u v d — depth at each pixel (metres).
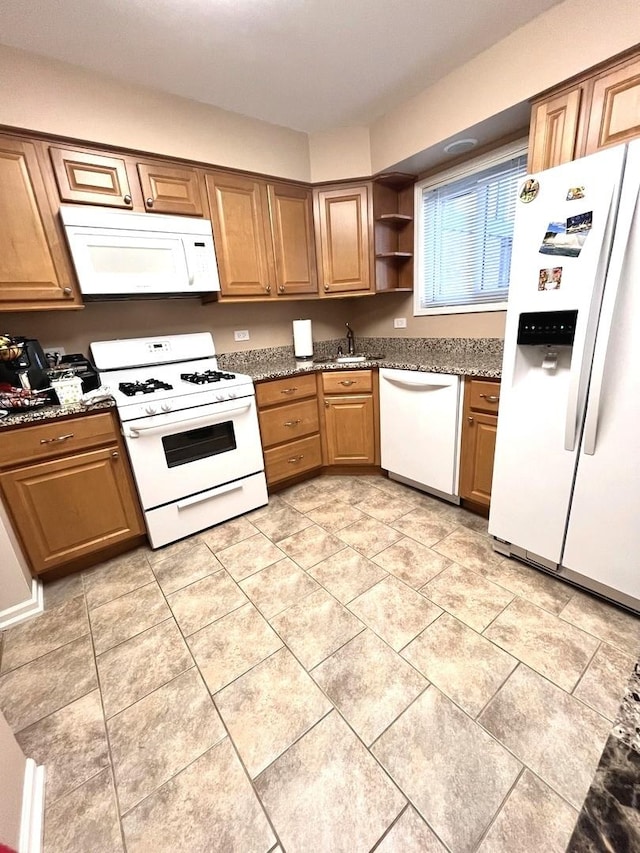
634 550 1.43
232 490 2.38
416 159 2.40
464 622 1.53
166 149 2.09
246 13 1.55
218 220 2.33
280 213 2.58
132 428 1.92
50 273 1.87
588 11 1.48
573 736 1.11
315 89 2.12
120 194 1.99
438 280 2.81
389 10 1.57
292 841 0.93
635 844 0.36
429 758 1.08
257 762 1.10
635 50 1.41
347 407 2.76
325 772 1.06
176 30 1.62
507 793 0.99
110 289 1.99
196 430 2.19
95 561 2.05
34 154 1.76
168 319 2.56
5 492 1.68
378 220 2.75
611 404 1.39
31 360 1.81
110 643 1.54
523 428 1.67
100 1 1.44
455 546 2.02
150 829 0.97
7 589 1.65
